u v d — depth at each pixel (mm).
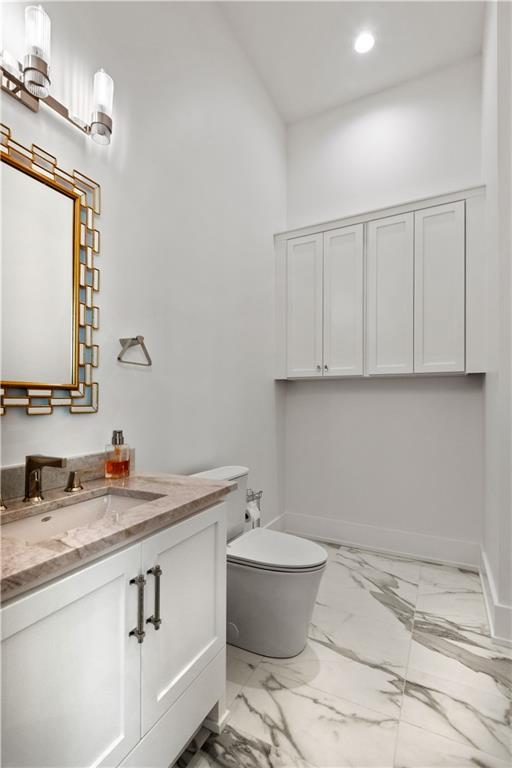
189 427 1976
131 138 1621
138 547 901
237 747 1198
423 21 2373
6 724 637
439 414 2650
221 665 1253
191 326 1999
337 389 2979
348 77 2812
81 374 1371
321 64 2691
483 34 2436
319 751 1187
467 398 2570
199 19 2098
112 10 1538
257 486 2684
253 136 2699
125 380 1575
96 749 796
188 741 1084
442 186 2717
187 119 1990
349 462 2926
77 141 1366
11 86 1135
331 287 2771
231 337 2379
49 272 1261
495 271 1927
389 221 2586
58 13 1306
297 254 2900
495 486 1900
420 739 1229
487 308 2201
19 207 1173
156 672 962
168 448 1822
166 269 1817
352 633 1789
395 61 2676
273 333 2938
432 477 2658
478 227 2340
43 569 670
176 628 1043
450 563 2578
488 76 2211
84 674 773
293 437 3127
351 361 2689
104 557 817
